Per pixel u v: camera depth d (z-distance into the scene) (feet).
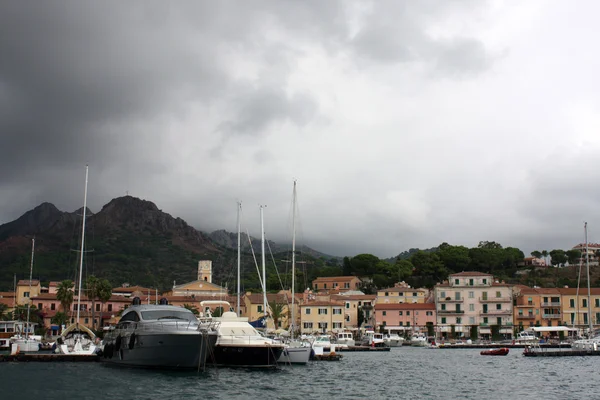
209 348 190.39
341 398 152.15
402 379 196.65
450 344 424.46
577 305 465.88
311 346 271.90
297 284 647.15
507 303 508.53
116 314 479.82
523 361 282.56
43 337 417.90
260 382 174.09
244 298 498.69
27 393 146.61
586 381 194.80
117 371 188.85
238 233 347.15
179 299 524.52
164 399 139.64
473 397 157.28
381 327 514.68
